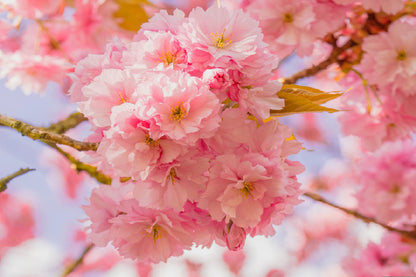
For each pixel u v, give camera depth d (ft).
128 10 3.72
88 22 3.86
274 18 3.59
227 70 2.85
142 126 2.78
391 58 3.53
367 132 3.76
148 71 2.83
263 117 2.85
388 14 3.61
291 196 2.93
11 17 3.78
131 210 2.95
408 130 3.71
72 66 2.99
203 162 2.82
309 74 3.67
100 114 2.82
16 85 3.93
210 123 2.80
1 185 3.10
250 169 2.84
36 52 4.09
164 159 2.79
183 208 2.88
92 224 3.00
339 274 7.17
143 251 2.95
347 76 3.90
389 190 4.21
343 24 3.69
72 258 6.62
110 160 2.77
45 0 3.71
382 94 3.71
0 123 3.00
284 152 2.92
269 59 2.87
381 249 4.66
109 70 2.83
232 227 2.90
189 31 2.86
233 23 2.88
